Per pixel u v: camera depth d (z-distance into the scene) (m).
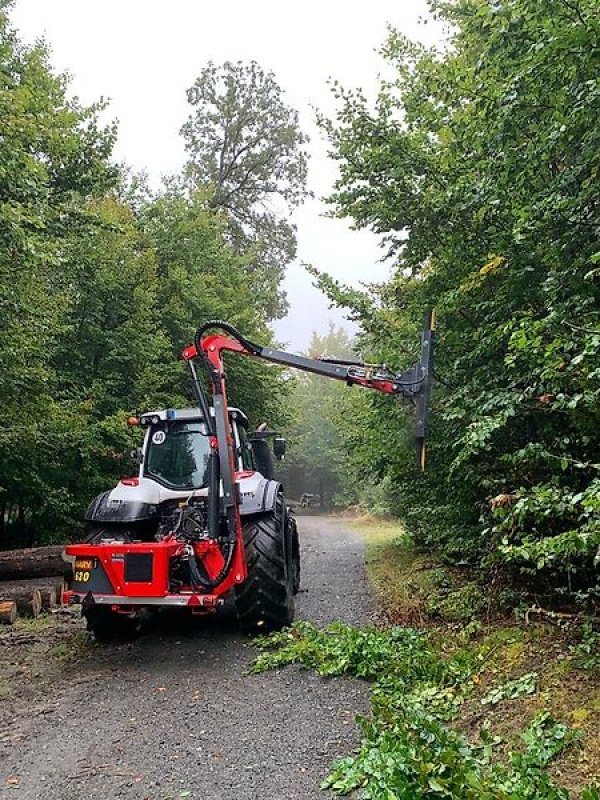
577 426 4.87
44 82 11.86
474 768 3.28
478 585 7.00
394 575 10.06
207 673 5.59
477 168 5.98
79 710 4.85
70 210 11.57
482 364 6.31
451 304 6.54
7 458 11.40
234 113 28.69
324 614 7.60
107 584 5.98
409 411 6.95
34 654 6.31
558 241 4.96
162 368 14.39
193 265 18.38
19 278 9.01
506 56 5.29
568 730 3.60
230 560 6.04
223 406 6.27
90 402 12.14
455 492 7.17
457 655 5.15
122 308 13.72
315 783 3.56
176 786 3.61
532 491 4.62
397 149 7.19
